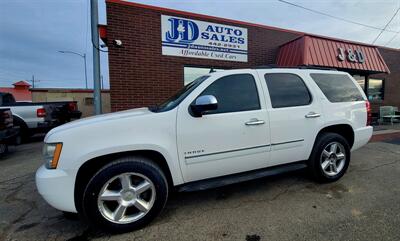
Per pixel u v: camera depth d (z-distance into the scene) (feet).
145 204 8.63
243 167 10.21
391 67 41.93
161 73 23.94
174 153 8.91
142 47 23.04
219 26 26.11
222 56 26.58
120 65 22.43
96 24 21.43
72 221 9.16
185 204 10.37
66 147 7.85
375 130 30.01
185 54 24.77
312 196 10.84
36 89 58.95
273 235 7.93
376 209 9.51
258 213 9.42
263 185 12.28
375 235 7.77
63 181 7.79
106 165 8.16
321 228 8.25
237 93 10.19
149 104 23.67
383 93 41.55
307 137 11.50
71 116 34.35
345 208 9.66
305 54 25.21
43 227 8.76
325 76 12.74
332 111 12.23
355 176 13.35
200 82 9.93
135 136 8.39
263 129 10.32
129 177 8.43
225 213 9.50
